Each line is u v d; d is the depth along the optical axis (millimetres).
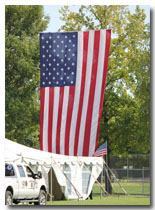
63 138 27891
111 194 36938
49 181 30359
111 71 42656
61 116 28047
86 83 28250
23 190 23047
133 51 42594
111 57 42688
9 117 47531
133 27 42594
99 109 27922
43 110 28344
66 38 28969
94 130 27797
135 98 42406
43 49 28953
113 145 41938
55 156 28500
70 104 28094
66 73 28469
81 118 27938
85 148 27672
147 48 41438
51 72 28781
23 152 26828
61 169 28719
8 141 27312
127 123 41375
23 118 47500
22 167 23562
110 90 42375
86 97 28125
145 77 40781
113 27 43062
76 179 31156
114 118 44469
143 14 42812
